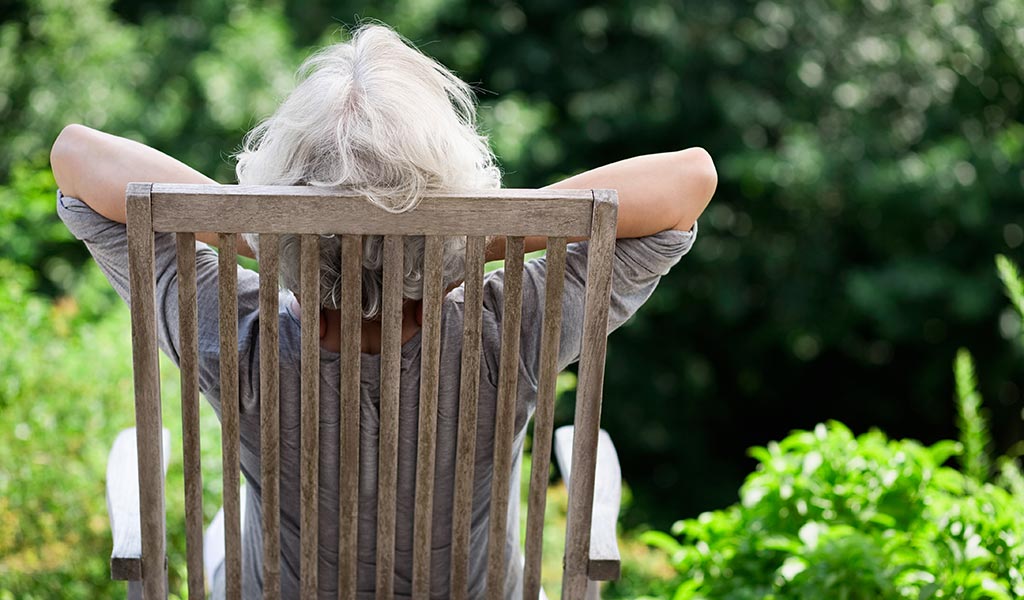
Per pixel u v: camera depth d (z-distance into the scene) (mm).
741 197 10859
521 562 1976
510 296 1544
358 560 1758
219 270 1510
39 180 6113
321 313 1632
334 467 1668
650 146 10734
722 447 12250
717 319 11453
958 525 2691
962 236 10445
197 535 1675
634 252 1665
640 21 9852
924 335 10922
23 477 3973
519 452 1813
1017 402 10977
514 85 10367
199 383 1652
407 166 1467
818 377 12078
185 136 9148
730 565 2816
